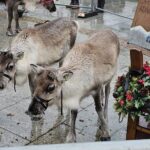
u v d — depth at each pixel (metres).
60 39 5.69
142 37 4.63
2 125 4.88
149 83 3.69
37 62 5.35
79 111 5.34
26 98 5.73
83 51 4.39
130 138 4.04
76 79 4.10
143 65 3.88
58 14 10.76
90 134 4.75
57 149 1.36
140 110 3.77
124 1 13.00
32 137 4.62
